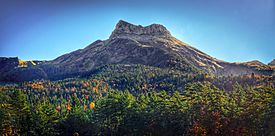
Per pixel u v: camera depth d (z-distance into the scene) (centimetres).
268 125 6994
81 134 9944
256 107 7350
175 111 8456
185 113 8325
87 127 10031
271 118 6956
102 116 9794
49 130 9475
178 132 8325
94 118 10162
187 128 8094
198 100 8088
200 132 7444
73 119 10038
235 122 7456
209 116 7625
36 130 9212
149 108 9044
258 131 7144
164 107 8669
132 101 9556
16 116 9181
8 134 8669
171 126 8444
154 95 9769
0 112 8569
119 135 9312
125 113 9300
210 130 7475
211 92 8119
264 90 8175
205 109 7900
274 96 7081
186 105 8450
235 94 8988
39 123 9275
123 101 9400
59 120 10038
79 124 10000
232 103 7800
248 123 7319
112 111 9394
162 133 8556
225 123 7450
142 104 9444
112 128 9750
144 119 8975
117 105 9375
